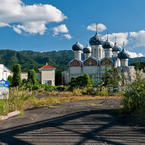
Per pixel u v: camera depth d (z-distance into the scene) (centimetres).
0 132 511
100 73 4381
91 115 767
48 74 4688
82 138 439
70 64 4778
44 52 19038
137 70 862
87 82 3005
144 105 740
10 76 4062
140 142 406
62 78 5150
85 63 4662
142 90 806
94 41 5053
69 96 1922
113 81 1276
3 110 768
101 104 1216
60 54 18450
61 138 441
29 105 1132
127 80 911
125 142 406
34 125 593
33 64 12094
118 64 4881
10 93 948
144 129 519
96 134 473
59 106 1116
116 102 1337
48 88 2800
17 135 475
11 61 12638
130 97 796
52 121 657
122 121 634
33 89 2717
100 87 2117
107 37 5091
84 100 1520
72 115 779
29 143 408
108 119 677
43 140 427
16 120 683
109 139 429
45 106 1106
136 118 657
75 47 5175
